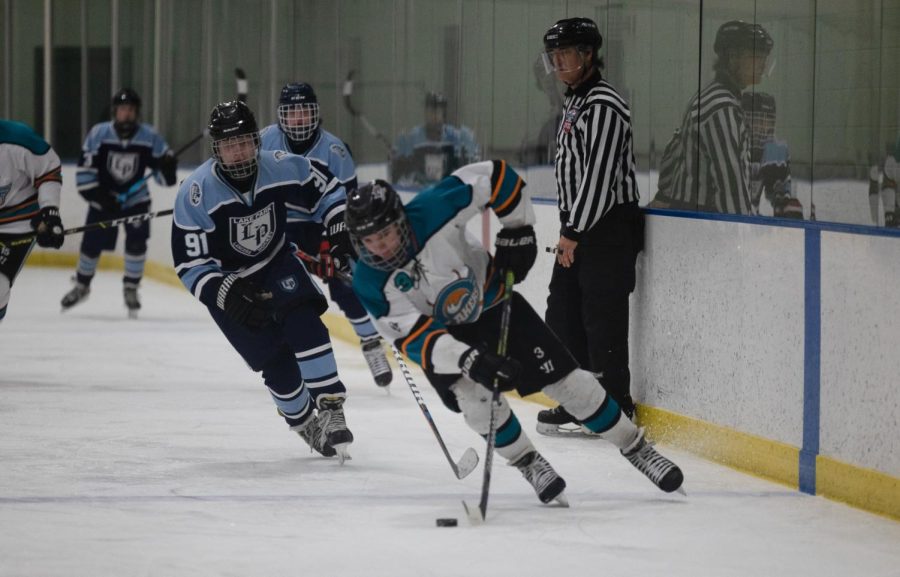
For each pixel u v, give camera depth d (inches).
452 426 600.4
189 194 479.2
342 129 1030.4
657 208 600.1
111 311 1061.8
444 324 414.9
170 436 569.9
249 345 498.0
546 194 742.5
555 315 592.1
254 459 520.7
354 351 882.8
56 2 1434.5
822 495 457.1
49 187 633.0
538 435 576.7
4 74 1457.9
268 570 358.9
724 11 567.8
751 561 371.2
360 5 990.4
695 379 538.3
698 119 587.2
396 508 436.5
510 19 778.2
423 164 909.2
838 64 506.9
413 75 916.6
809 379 465.7
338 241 513.3
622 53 650.2
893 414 425.7
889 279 425.7
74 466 503.5
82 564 364.8
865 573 360.8
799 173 527.2
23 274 1337.4
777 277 482.3
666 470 441.1
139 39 1376.7
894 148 483.5
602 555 376.2
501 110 795.4
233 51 1198.3
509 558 372.2
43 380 725.3
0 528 405.1
